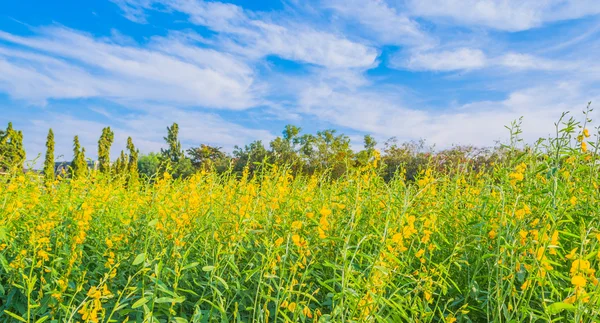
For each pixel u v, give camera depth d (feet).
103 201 13.71
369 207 11.76
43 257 10.25
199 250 11.18
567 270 9.30
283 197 12.71
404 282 9.47
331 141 58.65
